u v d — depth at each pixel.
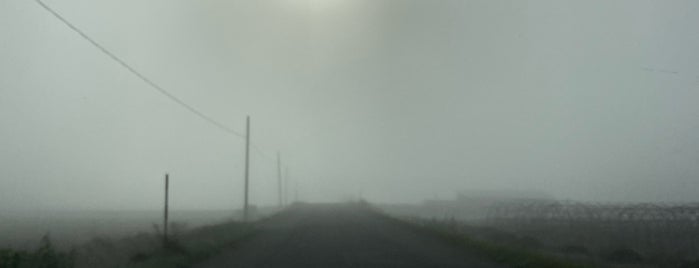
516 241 42.19
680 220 44.44
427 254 31.17
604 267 25.98
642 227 46.59
